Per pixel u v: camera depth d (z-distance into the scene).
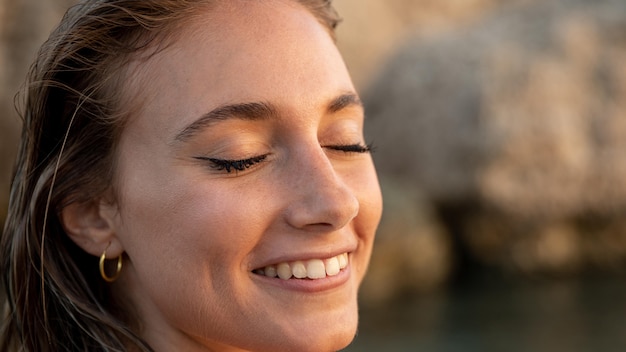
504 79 8.93
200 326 1.94
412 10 13.02
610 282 8.51
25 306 2.13
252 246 1.89
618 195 8.72
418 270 8.25
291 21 1.96
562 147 8.67
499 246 8.73
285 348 1.92
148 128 1.91
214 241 1.87
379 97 9.57
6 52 6.77
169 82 1.89
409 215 8.38
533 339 6.95
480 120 8.78
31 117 2.05
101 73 1.95
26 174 2.07
